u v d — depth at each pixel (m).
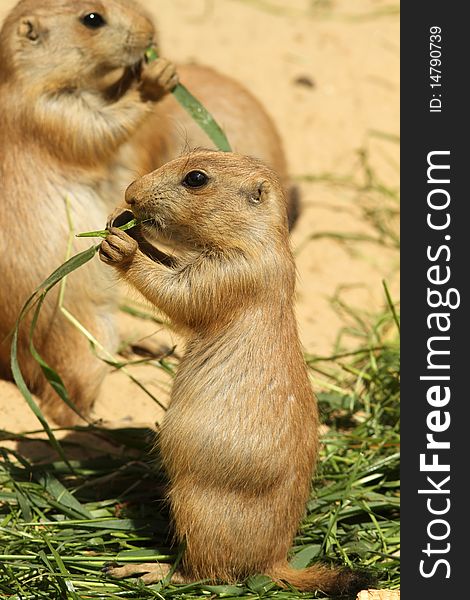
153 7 18.64
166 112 12.63
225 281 8.37
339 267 14.30
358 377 11.70
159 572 8.57
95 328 10.91
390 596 8.16
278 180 8.72
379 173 16.11
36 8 10.95
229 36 18.14
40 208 10.87
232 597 8.35
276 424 8.31
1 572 8.41
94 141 11.04
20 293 10.73
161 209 8.52
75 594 8.09
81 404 10.74
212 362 8.41
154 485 9.61
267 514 8.39
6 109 11.04
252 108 13.88
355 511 9.41
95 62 10.95
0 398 10.81
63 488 9.27
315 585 8.43
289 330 8.49
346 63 18.06
